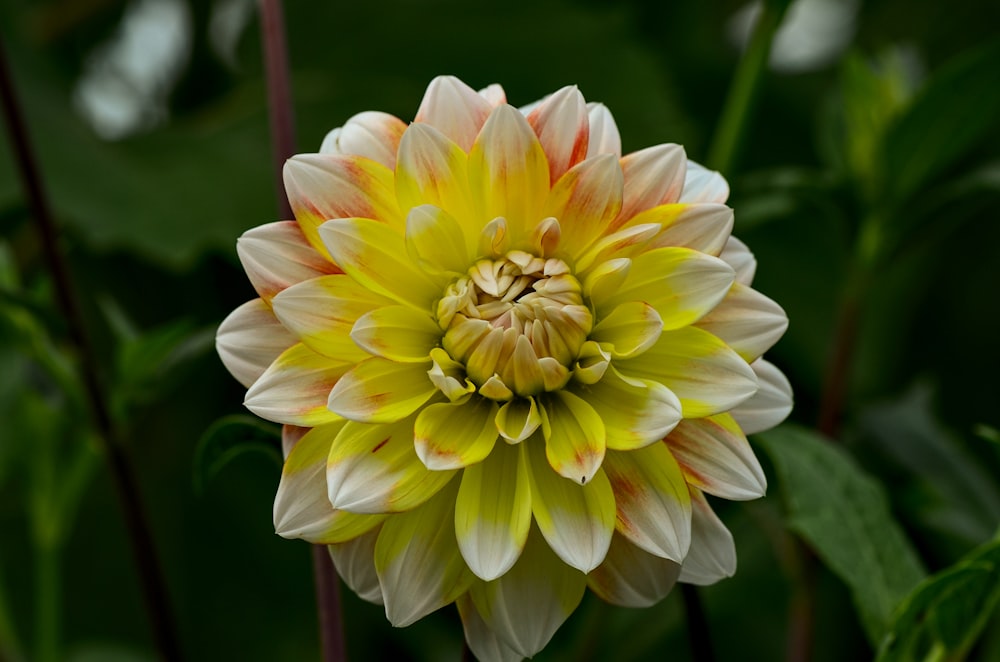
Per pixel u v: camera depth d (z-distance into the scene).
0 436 0.78
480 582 0.62
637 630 0.79
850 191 0.77
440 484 0.62
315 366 0.63
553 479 0.63
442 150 0.62
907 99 0.77
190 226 0.84
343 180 0.63
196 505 0.88
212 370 0.85
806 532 0.68
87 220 0.83
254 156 0.88
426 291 0.64
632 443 0.62
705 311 0.62
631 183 0.63
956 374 0.88
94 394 0.72
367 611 0.83
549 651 0.80
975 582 0.65
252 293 0.86
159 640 0.73
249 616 0.88
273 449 0.66
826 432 0.77
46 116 0.86
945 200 0.77
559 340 0.63
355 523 0.62
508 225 0.64
